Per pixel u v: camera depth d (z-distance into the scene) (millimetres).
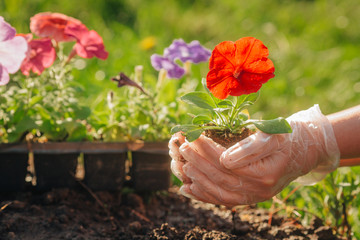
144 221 1115
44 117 1129
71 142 1128
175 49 1223
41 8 2398
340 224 1107
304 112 998
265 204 1205
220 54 900
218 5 3113
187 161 977
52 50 1132
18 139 1144
